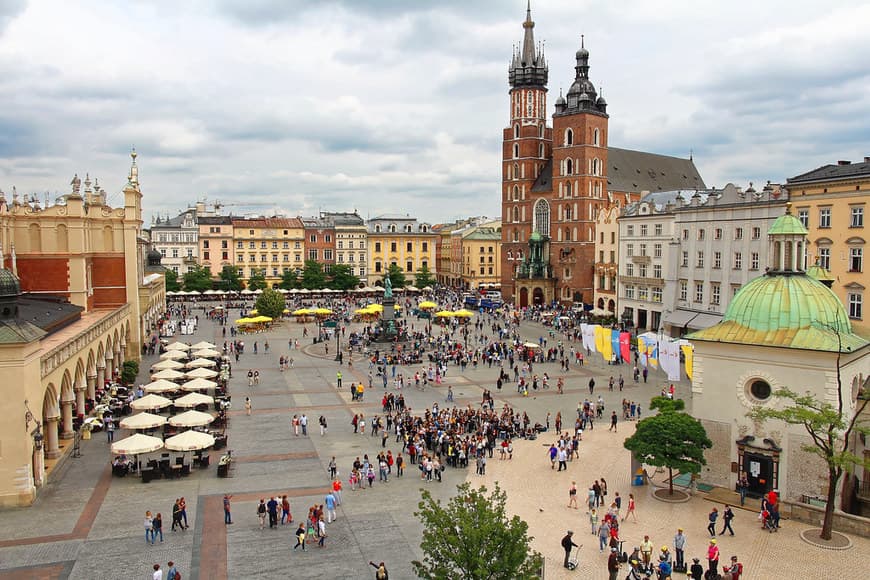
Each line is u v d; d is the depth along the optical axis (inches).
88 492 1678.2
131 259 3198.8
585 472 1902.1
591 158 5831.7
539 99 6530.5
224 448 2050.9
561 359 3612.2
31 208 2854.3
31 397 1615.4
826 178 2849.4
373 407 2568.9
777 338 1656.0
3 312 1603.1
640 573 1235.9
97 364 2500.0
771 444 1658.5
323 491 1706.4
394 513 1583.4
